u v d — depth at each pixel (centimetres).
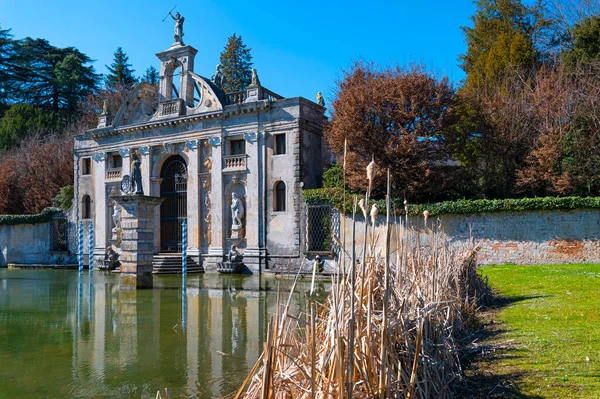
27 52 6712
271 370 421
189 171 3481
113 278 2881
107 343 1141
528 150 3008
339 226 2669
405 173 2725
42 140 5609
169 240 3631
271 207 3156
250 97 3291
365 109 2812
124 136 3831
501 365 727
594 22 3191
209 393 779
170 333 1244
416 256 908
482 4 4409
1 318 1483
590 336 845
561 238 2475
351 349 402
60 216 4169
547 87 3030
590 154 2738
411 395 499
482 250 2605
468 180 3081
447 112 2775
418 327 568
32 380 865
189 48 3581
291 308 1538
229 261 3195
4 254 4216
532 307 1165
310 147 3216
